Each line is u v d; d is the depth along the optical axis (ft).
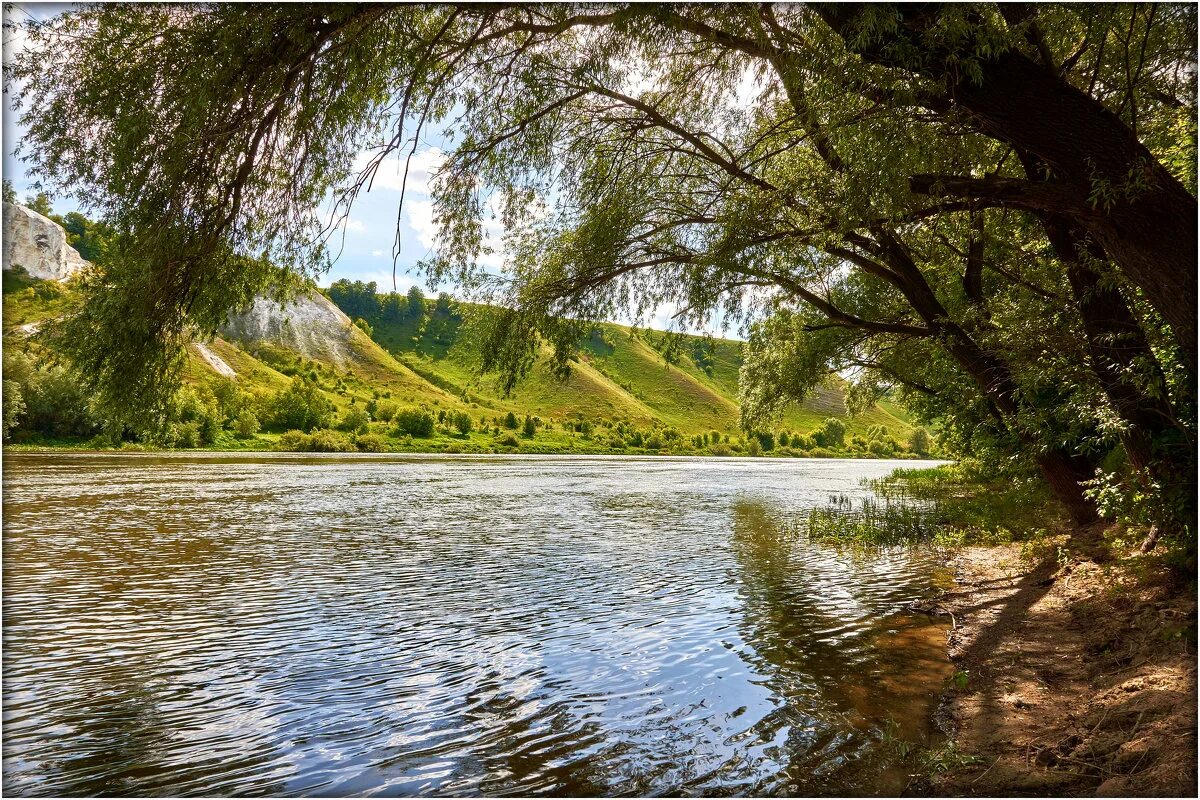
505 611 39.24
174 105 26.00
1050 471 49.42
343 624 36.47
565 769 20.25
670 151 43.55
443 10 33.01
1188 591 28.30
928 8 22.62
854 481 169.89
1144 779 16.08
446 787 19.24
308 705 25.39
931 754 20.10
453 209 36.83
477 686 27.32
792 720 23.50
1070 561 41.50
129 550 57.41
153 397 28.40
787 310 57.82
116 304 26.55
